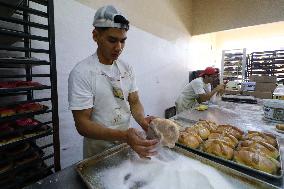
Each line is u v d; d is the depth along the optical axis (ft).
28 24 3.02
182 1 11.72
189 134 2.89
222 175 2.10
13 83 3.23
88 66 3.07
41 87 3.17
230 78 16.33
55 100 3.42
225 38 17.92
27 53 4.08
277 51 13.98
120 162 2.37
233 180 2.02
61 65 5.55
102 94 3.15
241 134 3.09
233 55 16.15
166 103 11.12
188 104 8.59
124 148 2.68
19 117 2.94
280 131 3.58
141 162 2.38
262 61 14.58
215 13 12.29
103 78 3.15
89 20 6.21
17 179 2.87
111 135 2.53
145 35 8.86
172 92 11.64
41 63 3.16
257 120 4.45
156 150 2.35
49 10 3.21
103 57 3.20
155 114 10.21
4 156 2.86
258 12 10.91
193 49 13.85
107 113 3.29
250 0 11.05
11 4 2.75
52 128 3.46
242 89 9.45
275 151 2.47
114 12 2.70
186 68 13.10
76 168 2.15
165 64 10.61
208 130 3.21
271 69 14.21
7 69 4.36
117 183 2.00
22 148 3.09
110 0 6.89
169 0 10.42
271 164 2.17
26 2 3.65
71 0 5.60
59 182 1.98
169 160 2.42
